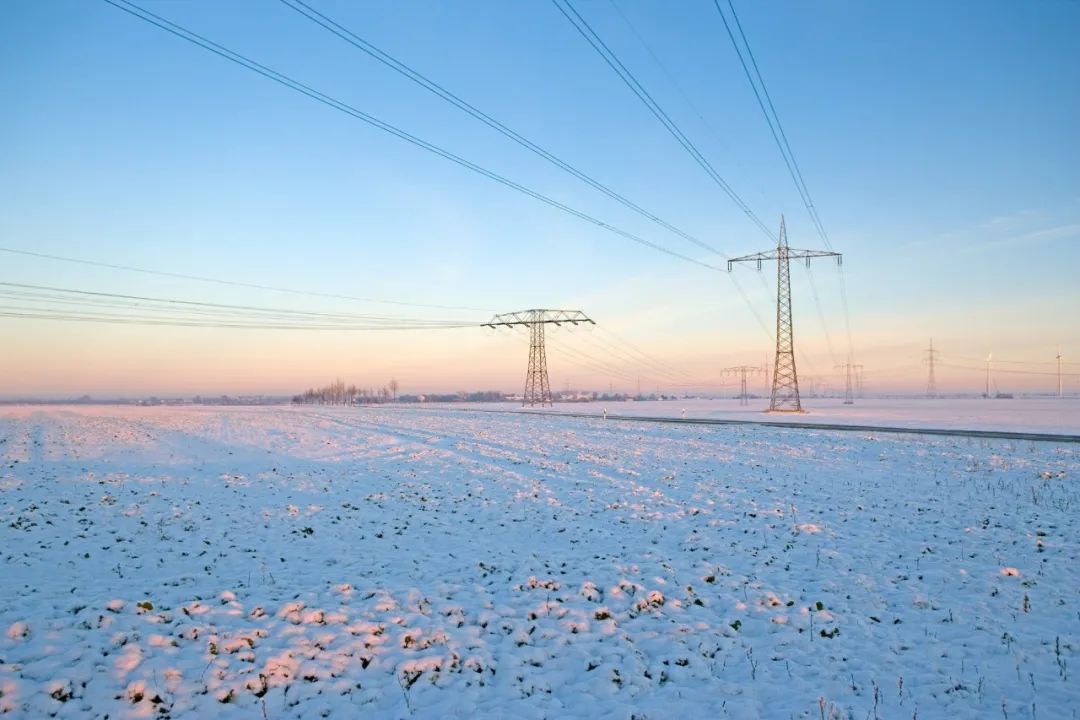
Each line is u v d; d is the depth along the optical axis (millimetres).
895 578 11359
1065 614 9445
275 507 17344
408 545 13742
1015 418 53000
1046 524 14617
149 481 21234
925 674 7723
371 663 7691
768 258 59062
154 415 75500
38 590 9445
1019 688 7324
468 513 17219
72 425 53344
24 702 6129
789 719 6691
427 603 9875
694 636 8922
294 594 9961
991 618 9375
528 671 7715
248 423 55094
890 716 6754
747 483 21062
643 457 27656
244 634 8172
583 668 7871
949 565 11977
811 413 65625
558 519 16438
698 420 49469
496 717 6594
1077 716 6680
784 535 14516
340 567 11812
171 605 9133
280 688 6945
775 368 65500
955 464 23641
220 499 18297
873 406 97562
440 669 7617
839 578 11422
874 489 19812
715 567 12133
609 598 10398
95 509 15953
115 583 10109
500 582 11164
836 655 8305
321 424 52500
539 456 28469
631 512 17078
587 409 86375
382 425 49531
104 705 6266
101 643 7531
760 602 10273
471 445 33312
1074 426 41125
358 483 22000
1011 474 21344
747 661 8172
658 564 12289
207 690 6746
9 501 16609
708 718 6703
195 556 12125
